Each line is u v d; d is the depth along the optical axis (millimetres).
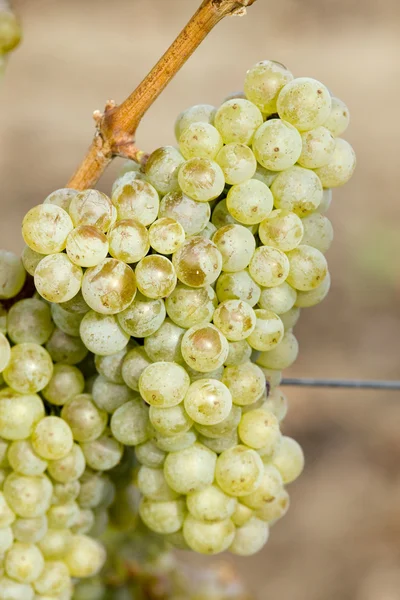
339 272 1737
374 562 1214
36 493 468
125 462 494
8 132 2049
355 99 2342
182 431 453
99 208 437
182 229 441
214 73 2434
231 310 448
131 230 436
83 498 485
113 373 458
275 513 484
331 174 464
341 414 1439
